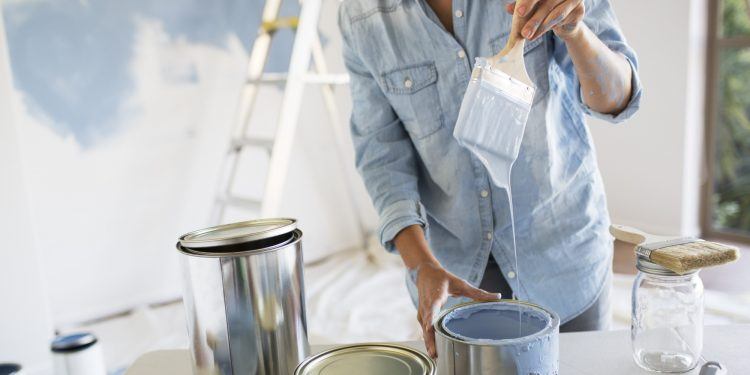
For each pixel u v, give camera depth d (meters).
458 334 0.55
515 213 0.96
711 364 0.60
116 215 2.55
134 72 2.53
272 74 2.91
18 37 2.28
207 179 2.79
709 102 3.16
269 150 2.55
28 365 2.08
